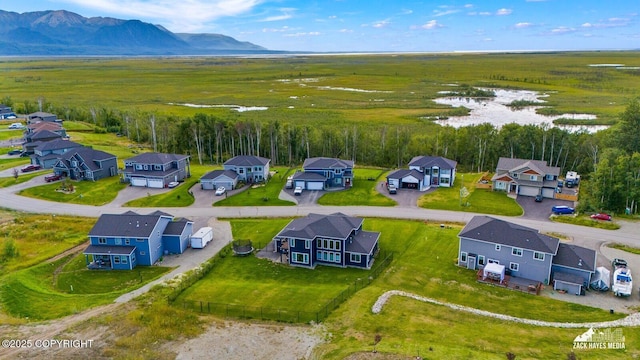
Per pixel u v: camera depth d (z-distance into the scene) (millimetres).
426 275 55781
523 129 115562
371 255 60312
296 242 58938
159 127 144125
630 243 63781
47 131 125125
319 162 95938
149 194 89500
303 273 57000
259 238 67938
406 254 61875
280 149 130125
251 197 87375
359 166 117000
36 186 93000
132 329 42750
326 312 46312
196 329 43125
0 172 103188
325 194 88875
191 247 65438
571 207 79188
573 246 56031
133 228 60781
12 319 45000
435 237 67375
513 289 52281
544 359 37281
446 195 87438
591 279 52656
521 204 81750
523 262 54969
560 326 43594
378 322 43750
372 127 141500
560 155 110875
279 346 40062
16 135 143625
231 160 100250
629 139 98438
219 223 74500
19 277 54375
